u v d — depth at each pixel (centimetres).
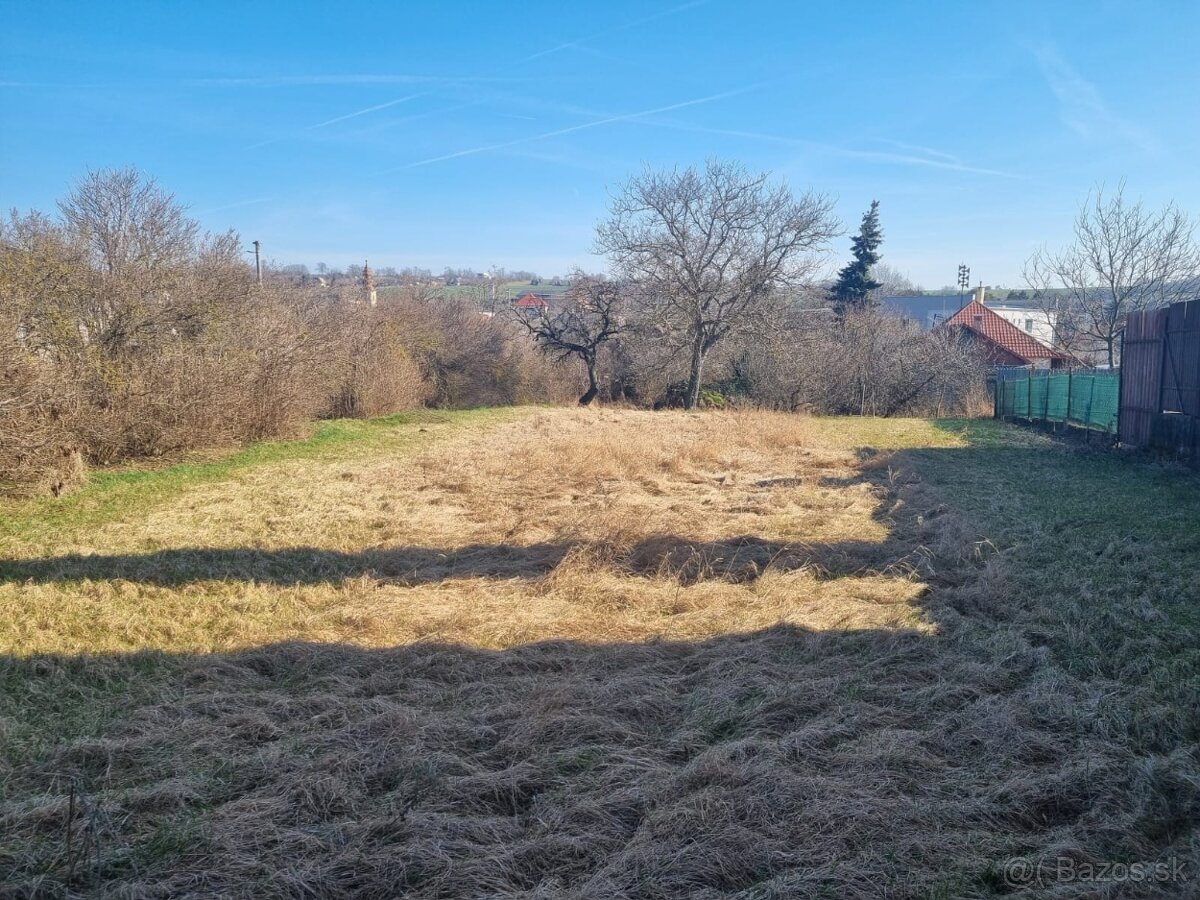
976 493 1128
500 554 809
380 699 461
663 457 1458
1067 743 407
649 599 661
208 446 1551
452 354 3434
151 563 755
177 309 1630
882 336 3316
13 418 1040
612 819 347
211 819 343
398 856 318
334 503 1076
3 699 462
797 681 487
